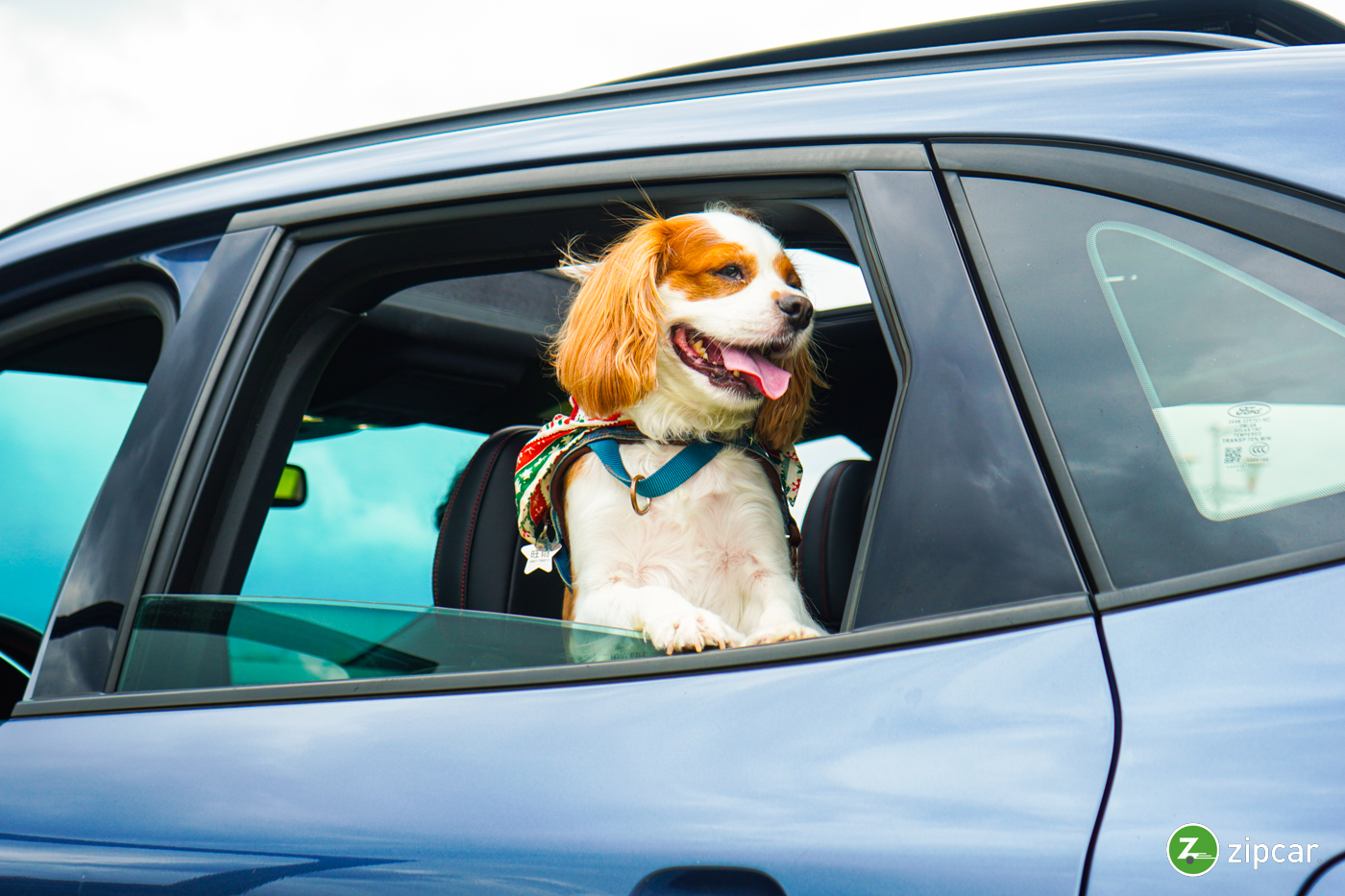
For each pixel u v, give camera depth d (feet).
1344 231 2.82
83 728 3.68
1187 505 2.71
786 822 2.62
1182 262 2.98
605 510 6.52
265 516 4.55
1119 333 2.97
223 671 3.78
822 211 3.65
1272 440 2.73
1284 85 3.16
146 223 4.90
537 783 2.92
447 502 7.28
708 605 6.43
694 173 3.85
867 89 3.80
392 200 4.41
